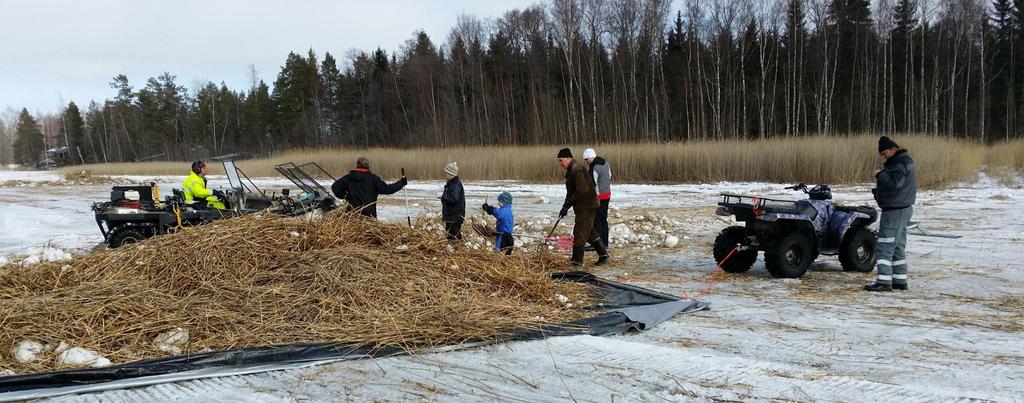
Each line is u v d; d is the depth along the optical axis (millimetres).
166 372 4027
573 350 4520
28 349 4293
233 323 4812
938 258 8586
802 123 44438
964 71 43469
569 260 8516
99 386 3770
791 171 22547
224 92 78312
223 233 6059
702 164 24219
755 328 5223
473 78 54000
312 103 68375
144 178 36469
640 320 5379
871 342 4773
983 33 42344
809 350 4586
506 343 4672
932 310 5793
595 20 44125
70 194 24109
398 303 5297
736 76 43438
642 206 16156
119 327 4688
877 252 6750
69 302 4945
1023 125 44406
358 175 8586
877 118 42625
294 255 5820
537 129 46656
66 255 9250
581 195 8172
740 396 3666
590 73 46594
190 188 9398
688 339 4930
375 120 61938
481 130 50469
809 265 8258
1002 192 17781
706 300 6324
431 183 26938
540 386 3838
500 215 8484
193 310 4953
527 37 55062
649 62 45688
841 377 3971
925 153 20438
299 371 4113
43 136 94688
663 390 3768
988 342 4738
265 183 28422
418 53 60812
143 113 80000
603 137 43031
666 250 9758
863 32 43219
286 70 68938
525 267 6625
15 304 4863
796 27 42125
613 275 7766
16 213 16328
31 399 3617
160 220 8742
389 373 4066
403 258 6086
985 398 3592
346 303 5207
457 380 3941
